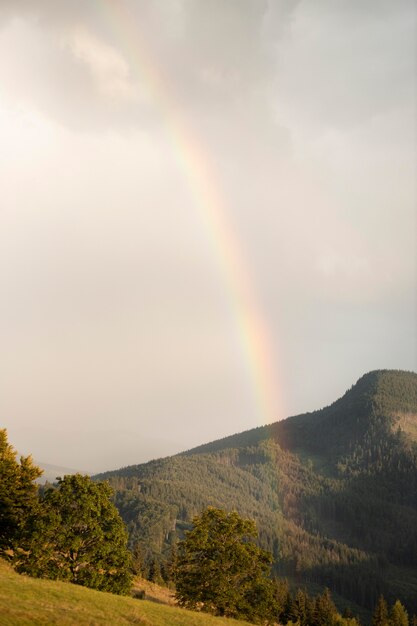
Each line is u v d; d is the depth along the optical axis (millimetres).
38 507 50656
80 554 49656
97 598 40719
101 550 49406
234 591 53781
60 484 52062
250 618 54312
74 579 47875
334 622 127750
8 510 55312
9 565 54938
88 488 51688
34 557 47188
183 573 56250
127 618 37188
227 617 53344
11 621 28766
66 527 49312
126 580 50219
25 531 48438
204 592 53906
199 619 44344
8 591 35594
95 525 50031
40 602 34625
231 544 56188
